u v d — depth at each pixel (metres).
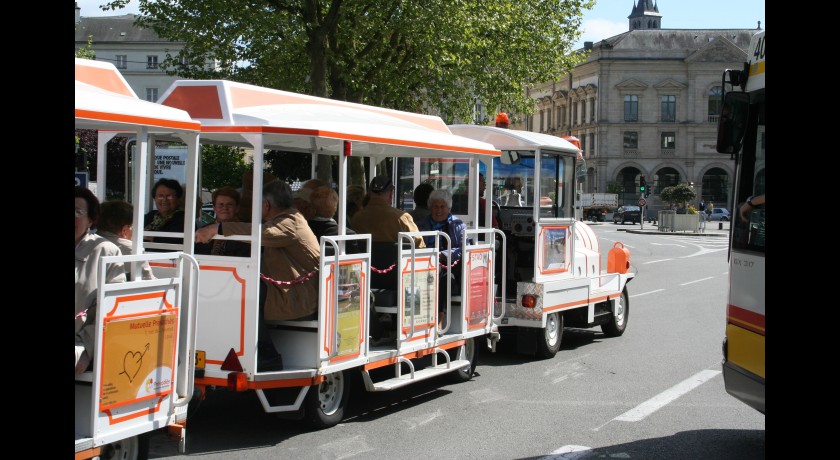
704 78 93.19
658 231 61.78
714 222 84.94
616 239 50.69
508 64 28.44
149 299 5.52
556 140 11.89
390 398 8.99
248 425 7.72
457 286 9.59
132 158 8.60
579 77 98.88
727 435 7.59
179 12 24.20
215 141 8.27
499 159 11.62
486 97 29.05
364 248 8.50
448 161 12.00
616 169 94.19
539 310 10.89
